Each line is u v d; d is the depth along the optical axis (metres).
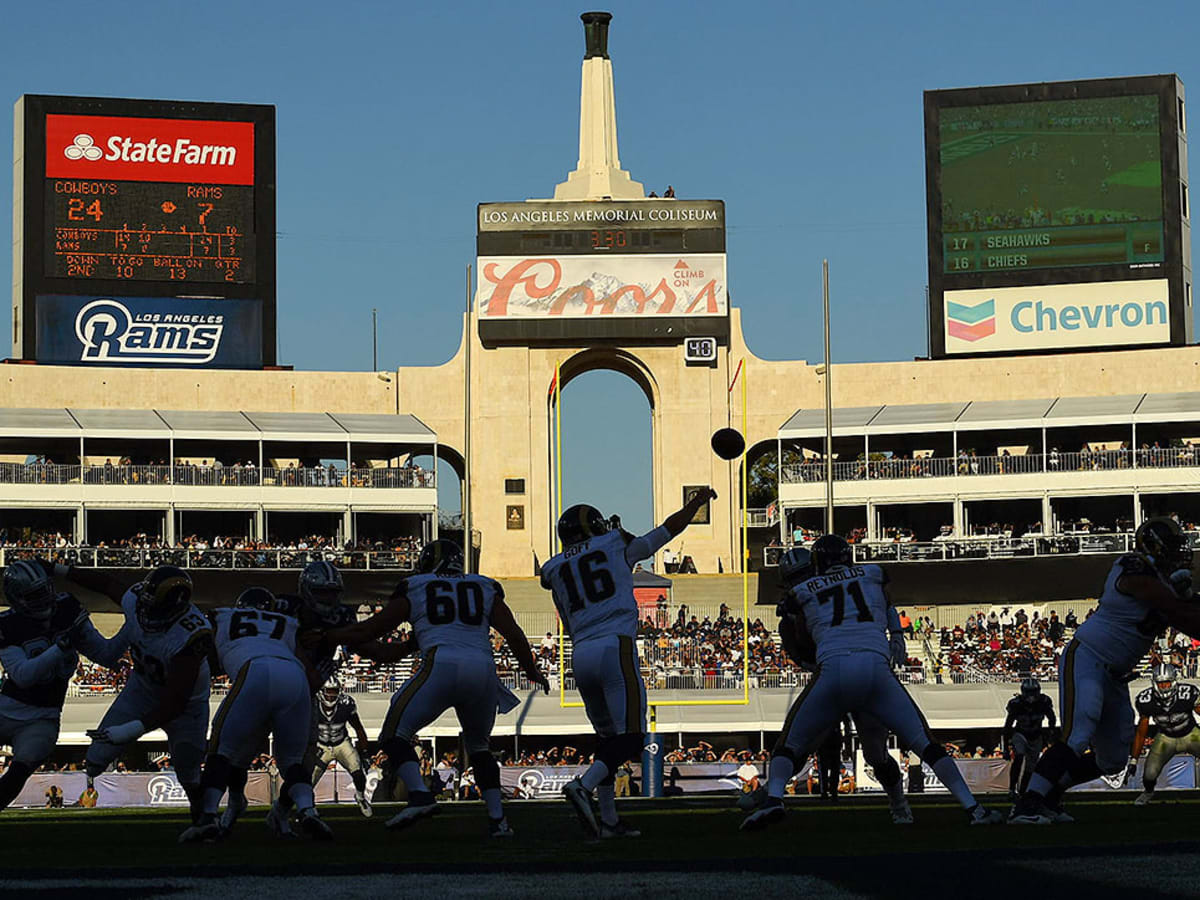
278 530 72.00
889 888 9.50
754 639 62.66
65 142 72.44
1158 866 10.25
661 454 74.50
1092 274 72.81
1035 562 66.25
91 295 72.50
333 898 9.45
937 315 74.19
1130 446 69.56
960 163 74.12
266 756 39.88
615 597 14.78
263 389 73.94
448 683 14.42
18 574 15.30
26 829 17.92
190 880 10.48
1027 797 14.66
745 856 11.72
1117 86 72.94
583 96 77.56
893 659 15.16
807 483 70.06
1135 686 54.56
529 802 28.00
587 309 74.25
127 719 15.70
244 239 74.19
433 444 71.62
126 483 67.88
